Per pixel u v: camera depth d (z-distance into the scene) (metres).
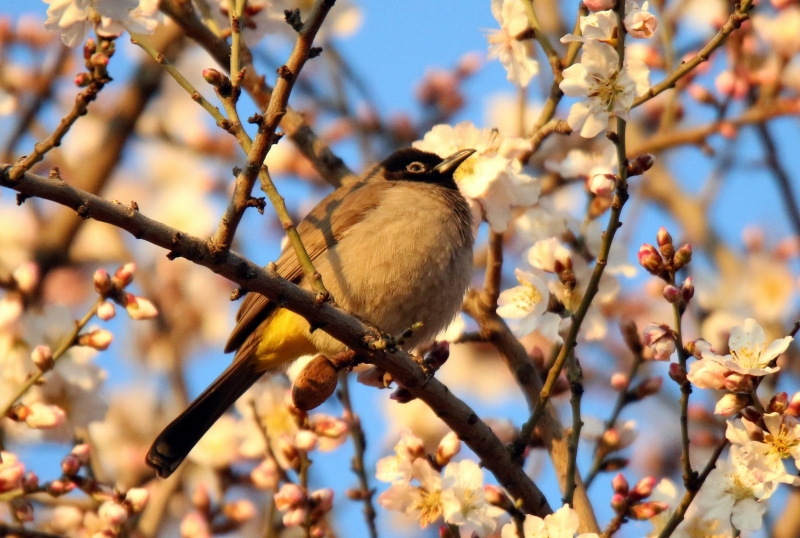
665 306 14.88
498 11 10.49
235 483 11.59
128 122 15.35
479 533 8.49
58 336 10.66
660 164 15.82
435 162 11.99
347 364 8.90
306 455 9.93
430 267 11.08
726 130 12.83
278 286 7.95
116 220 7.14
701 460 14.21
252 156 7.48
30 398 10.51
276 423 11.14
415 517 8.56
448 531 8.51
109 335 9.68
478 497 8.56
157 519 11.93
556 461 10.05
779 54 13.02
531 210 11.01
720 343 13.66
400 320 11.22
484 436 8.94
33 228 15.70
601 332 10.44
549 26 14.53
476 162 10.46
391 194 11.49
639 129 15.96
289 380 11.70
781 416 7.54
